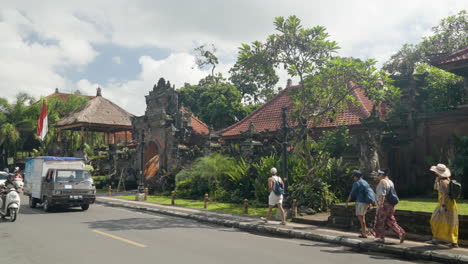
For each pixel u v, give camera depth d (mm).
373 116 13492
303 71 15438
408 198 15375
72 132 43938
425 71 22062
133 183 31859
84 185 16172
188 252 7723
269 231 11016
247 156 20578
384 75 14719
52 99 48219
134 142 35281
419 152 17234
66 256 7250
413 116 17578
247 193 19188
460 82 19078
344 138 18219
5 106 45438
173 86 30109
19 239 9141
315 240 9727
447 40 23000
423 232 9180
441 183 8180
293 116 16094
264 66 15227
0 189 12914
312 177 14789
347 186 15711
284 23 14938
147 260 6941
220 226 12258
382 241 8680
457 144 15219
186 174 24375
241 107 38125
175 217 14430
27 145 52031
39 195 16609
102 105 42562
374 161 13125
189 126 29094
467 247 8250
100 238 9320
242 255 7527
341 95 15750
